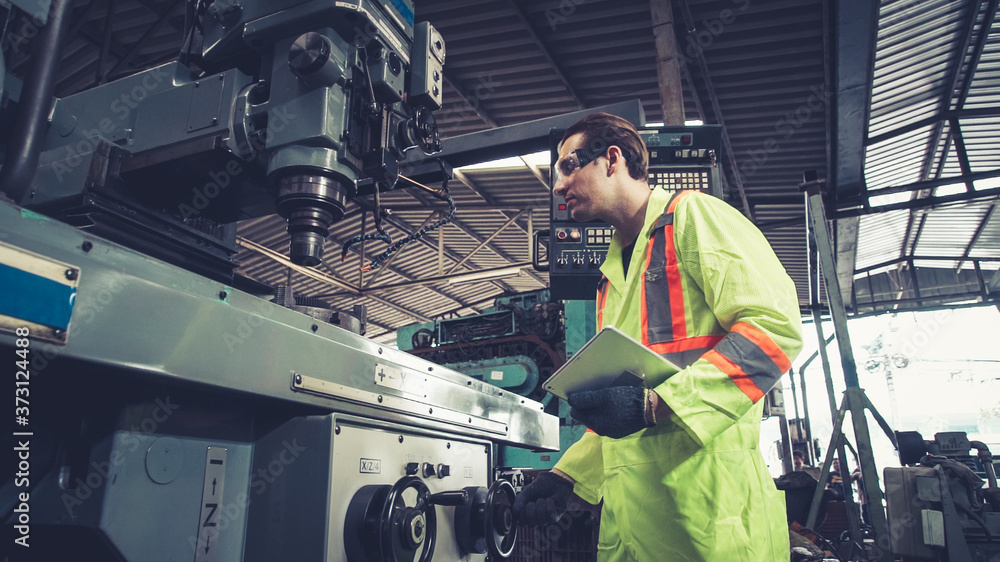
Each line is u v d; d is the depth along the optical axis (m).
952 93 7.04
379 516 1.01
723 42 6.10
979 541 3.00
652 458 1.01
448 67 6.77
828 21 5.41
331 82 1.21
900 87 6.68
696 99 6.80
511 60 6.64
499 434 1.58
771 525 1.01
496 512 1.36
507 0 5.77
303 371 0.96
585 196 1.22
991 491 3.24
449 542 1.30
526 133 2.64
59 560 0.87
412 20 1.44
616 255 1.27
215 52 1.38
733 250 1.01
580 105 7.34
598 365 0.97
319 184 1.23
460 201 9.91
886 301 12.89
